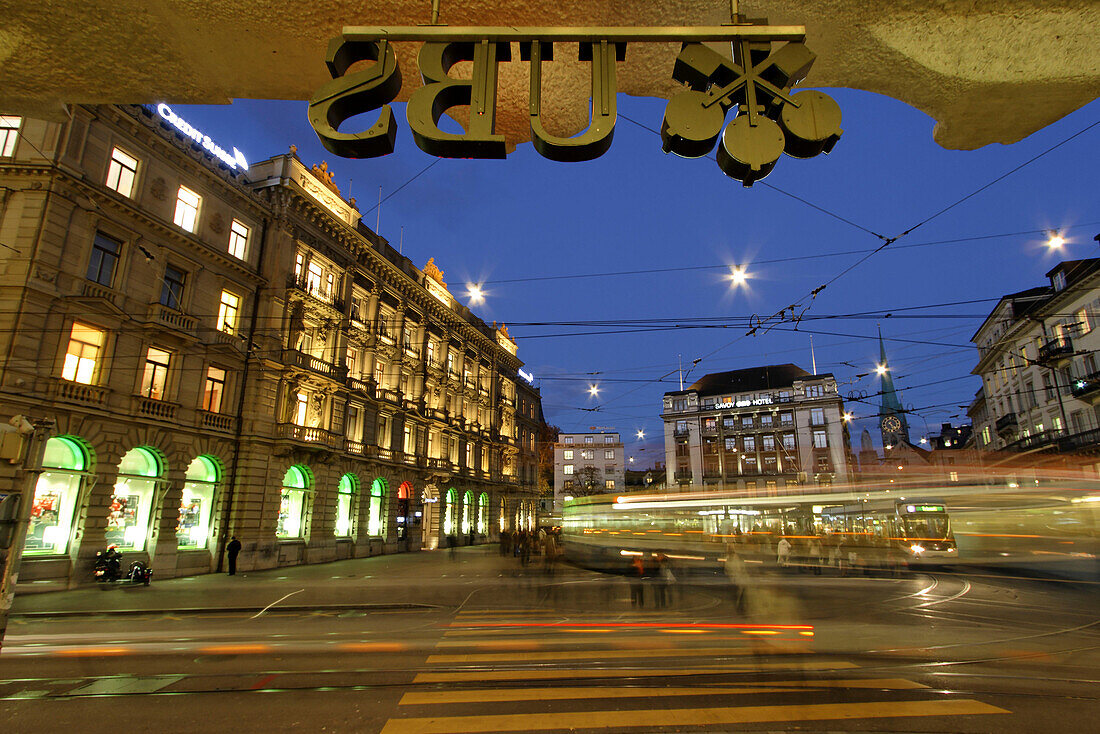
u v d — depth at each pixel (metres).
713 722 5.68
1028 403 38.75
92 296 17.80
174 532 20.30
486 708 6.14
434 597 15.62
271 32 2.49
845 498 26.28
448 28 2.31
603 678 7.28
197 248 21.75
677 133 2.26
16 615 12.54
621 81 2.88
